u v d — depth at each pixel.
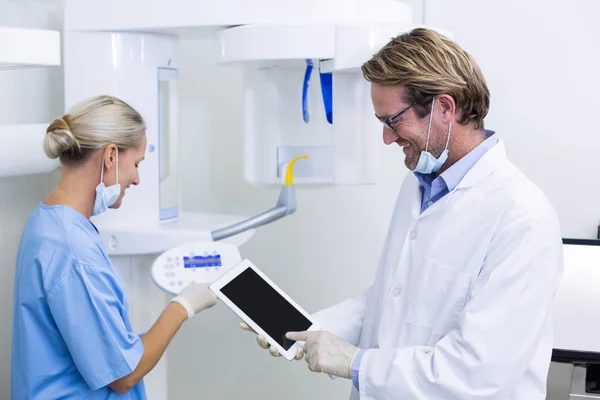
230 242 1.68
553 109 2.03
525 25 2.02
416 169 1.29
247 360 2.36
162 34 1.69
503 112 2.07
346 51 1.40
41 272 1.26
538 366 1.25
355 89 1.50
